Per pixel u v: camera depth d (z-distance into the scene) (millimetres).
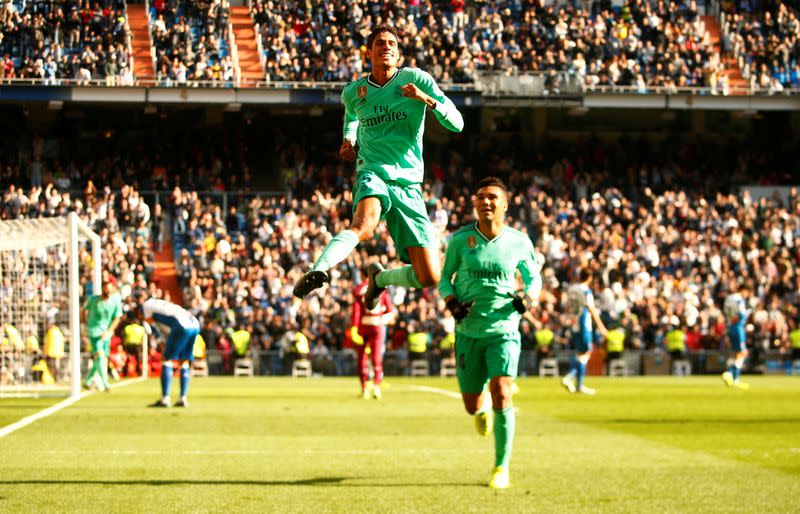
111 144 50844
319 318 42656
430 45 51188
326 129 53500
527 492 10008
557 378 40250
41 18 48094
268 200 48562
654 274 47719
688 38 55562
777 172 55625
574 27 54062
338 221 47531
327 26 51562
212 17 51188
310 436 15391
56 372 30562
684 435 15836
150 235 46281
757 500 9562
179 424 17328
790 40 56438
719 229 49781
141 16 53406
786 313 46562
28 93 45656
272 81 49344
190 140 51594
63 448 13641
